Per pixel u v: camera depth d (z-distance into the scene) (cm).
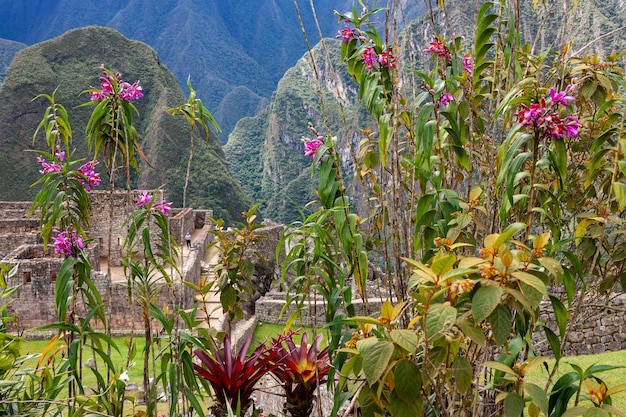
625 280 223
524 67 244
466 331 134
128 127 206
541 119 156
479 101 246
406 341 127
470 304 144
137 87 209
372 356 130
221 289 252
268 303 1419
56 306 197
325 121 193
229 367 225
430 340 142
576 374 164
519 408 143
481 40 201
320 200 205
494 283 131
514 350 169
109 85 204
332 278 199
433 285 134
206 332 227
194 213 2619
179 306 229
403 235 208
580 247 235
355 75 209
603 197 254
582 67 231
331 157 192
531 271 145
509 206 161
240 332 1185
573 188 264
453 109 208
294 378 232
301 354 234
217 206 6306
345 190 204
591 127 254
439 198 200
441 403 148
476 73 211
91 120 206
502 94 209
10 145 6412
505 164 161
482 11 199
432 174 208
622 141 167
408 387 133
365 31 197
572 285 170
